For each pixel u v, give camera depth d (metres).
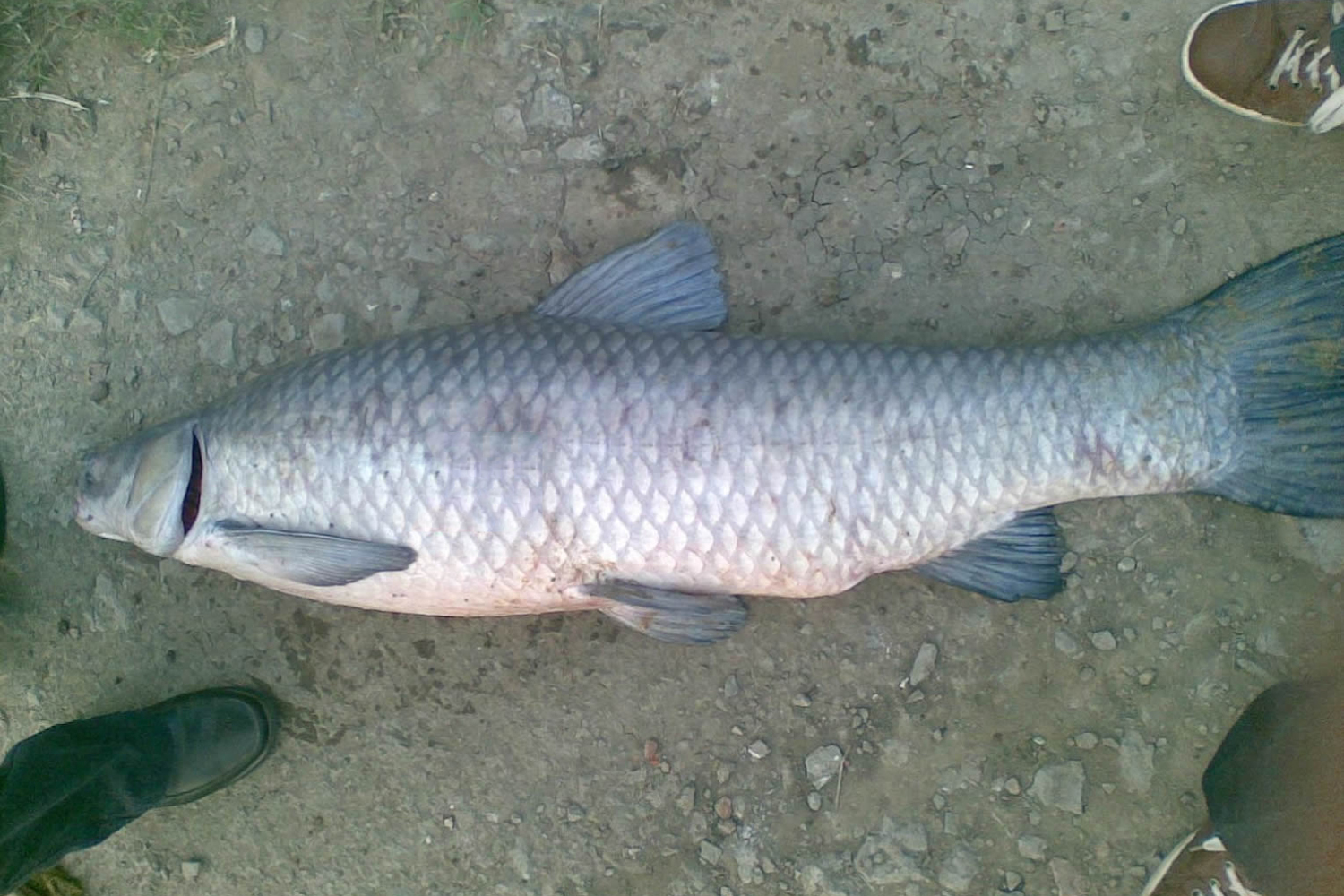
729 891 1.18
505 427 1.02
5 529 1.22
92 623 1.22
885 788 1.17
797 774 1.17
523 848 1.19
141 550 1.22
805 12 1.16
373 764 1.21
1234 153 1.14
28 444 1.23
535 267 1.19
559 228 1.18
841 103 1.16
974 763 1.16
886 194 1.16
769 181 1.17
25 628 1.23
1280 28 1.09
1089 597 1.15
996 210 1.16
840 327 1.17
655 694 1.19
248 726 1.17
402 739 1.20
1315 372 1.05
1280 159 1.14
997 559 1.07
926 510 1.03
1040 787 1.15
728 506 1.02
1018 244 1.16
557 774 1.19
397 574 1.05
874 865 1.16
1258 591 1.14
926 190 1.16
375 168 1.19
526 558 1.03
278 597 1.21
